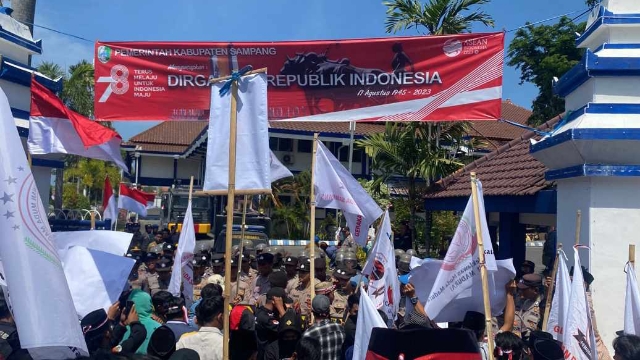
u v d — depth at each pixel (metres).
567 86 8.75
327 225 28.53
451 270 5.55
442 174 16.11
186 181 43.75
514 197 10.14
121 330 5.27
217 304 5.35
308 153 34.75
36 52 10.67
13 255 3.37
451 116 8.68
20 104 10.01
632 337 4.70
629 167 7.40
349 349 5.80
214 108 5.95
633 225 7.48
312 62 8.93
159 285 9.34
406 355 4.15
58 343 3.35
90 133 8.26
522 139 13.13
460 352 4.11
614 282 7.47
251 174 5.71
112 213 12.57
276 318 6.88
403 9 16.45
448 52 8.66
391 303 6.56
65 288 3.47
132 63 9.27
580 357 5.34
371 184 17.58
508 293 5.77
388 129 16.72
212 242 21.62
